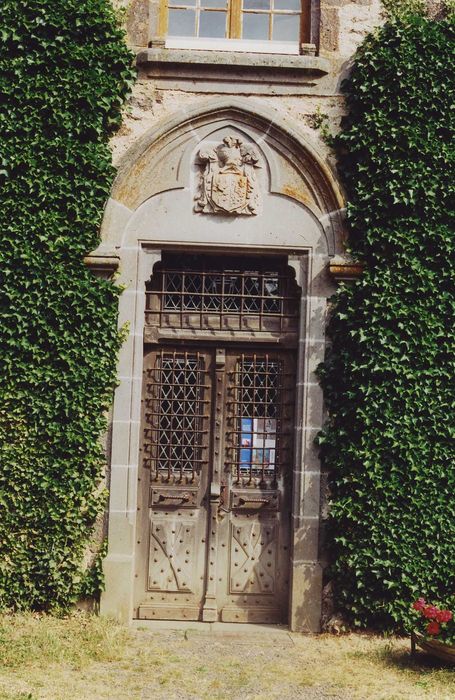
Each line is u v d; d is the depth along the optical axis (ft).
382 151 22.75
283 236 23.08
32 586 22.20
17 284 22.33
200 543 23.40
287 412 23.65
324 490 22.81
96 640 20.68
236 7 24.11
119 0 23.24
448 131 22.81
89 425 22.36
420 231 22.66
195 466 23.54
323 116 23.15
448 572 22.31
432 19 23.43
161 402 23.56
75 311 22.39
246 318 23.65
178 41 23.95
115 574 22.34
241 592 23.35
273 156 23.17
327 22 23.40
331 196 23.02
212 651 20.75
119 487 22.50
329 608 22.58
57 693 17.42
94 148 22.58
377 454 22.38
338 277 22.80
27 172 22.36
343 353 22.61
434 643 20.01
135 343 22.76
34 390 22.35
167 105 23.11
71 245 22.45
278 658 20.42
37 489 22.26
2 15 22.39
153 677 18.75
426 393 22.45
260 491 23.53
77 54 22.50
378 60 22.86
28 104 22.39
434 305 22.58
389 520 22.34
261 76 23.17
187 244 22.95
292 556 22.75
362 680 19.03
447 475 22.50
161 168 23.03
